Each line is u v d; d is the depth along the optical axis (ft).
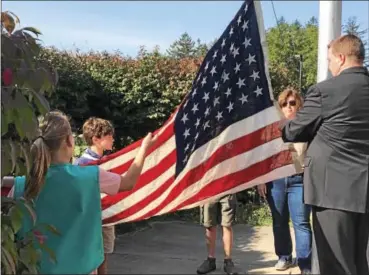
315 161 9.52
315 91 9.54
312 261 13.48
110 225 12.01
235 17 11.32
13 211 6.61
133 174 8.37
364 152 9.48
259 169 11.05
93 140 12.92
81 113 25.09
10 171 6.62
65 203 7.31
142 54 26.94
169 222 25.29
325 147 9.46
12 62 6.57
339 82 9.45
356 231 9.70
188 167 11.24
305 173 9.73
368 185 9.39
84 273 7.23
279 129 10.79
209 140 11.25
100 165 11.59
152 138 9.11
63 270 7.18
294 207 15.25
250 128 11.11
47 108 6.81
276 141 11.05
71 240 7.25
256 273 16.80
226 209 16.92
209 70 11.42
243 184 11.08
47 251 6.95
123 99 26.05
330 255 9.39
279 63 36.55
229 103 11.23
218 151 11.18
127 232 23.15
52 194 7.30
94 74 25.94
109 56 26.94
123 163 11.52
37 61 7.01
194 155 11.26
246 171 11.08
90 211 7.39
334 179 9.34
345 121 9.33
